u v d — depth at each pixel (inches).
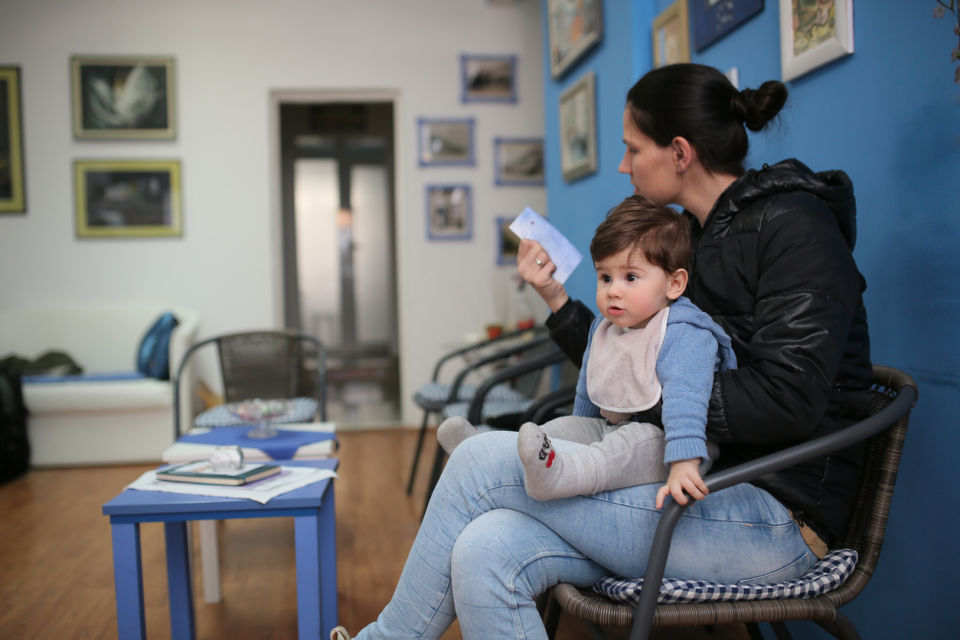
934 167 52.4
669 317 46.4
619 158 115.2
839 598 43.4
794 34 68.7
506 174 220.4
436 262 219.5
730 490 45.1
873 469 46.9
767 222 47.4
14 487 152.7
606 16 118.3
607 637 44.9
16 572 100.8
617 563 44.2
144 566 102.7
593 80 124.2
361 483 148.4
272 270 212.2
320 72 214.2
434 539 46.2
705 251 51.3
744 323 49.0
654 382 45.6
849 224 48.1
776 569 44.2
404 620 46.5
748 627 68.9
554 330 61.6
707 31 88.9
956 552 50.7
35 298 204.5
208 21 210.4
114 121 206.4
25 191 204.1
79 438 173.5
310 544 62.7
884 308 57.7
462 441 49.3
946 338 51.6
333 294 397.4
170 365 177.9
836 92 63.3
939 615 52.4
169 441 176.4
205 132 210.2
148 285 208.5
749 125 52.1
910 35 54.2
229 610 87.4
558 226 148.9
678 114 51.7
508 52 220.4
